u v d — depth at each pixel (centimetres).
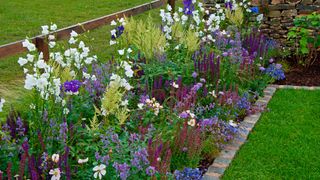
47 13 1141
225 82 567
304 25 727
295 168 428
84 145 367
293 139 487
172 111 453
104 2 1302
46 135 361
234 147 464
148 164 346
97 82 458
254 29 767
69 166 325
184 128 402
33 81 355
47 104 373
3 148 343
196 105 495
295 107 577
